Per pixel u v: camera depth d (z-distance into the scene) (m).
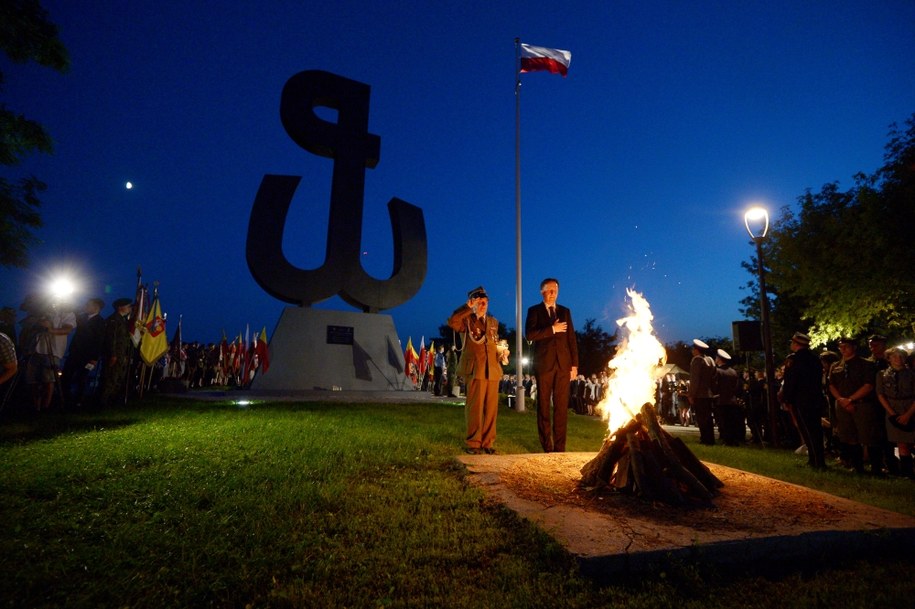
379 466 5.45
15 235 12.27
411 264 20.17
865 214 18.16
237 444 6.25
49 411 10.18
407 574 2.96
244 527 3.54
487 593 2.78
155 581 2.81
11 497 4.03
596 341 39.38
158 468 5.02
